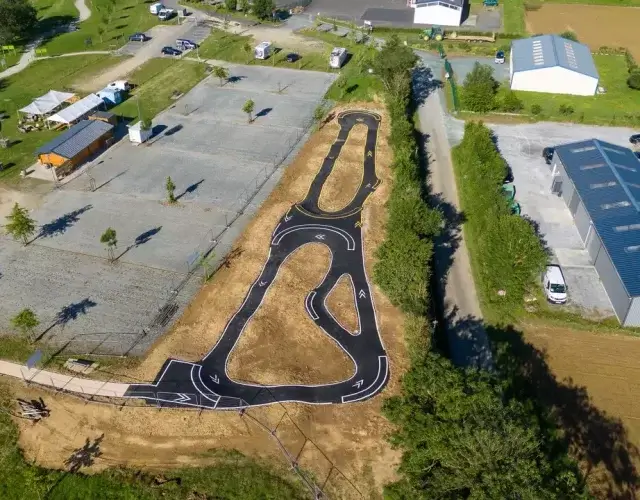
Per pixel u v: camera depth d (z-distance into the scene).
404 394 38.41
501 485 28.48
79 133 75.00
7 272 54.81
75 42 112.69
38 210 64.06
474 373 36.00
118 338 47.84
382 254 52.53
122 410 41.81
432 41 114.69
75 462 38.56
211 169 72.25
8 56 105.81
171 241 59.31
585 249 59.00
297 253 57.94
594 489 37.22
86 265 55.91
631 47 111.62
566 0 137.38
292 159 74.75
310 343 47.66
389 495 36.00
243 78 98.19
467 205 65.81
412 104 90.25
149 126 78.38
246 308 51.03
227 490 37.06
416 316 45.69
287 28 121.56
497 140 79.75
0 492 37.09
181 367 45.28
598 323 50.28
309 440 40.03
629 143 79.25
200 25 122.56
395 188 61.94
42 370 44.84
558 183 67.12
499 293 53.06
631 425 41.59
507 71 102.56
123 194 67.00
